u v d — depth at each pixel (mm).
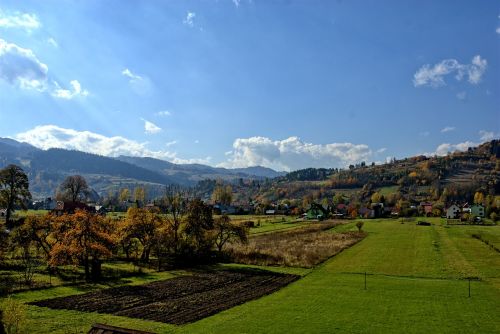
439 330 36250
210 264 75375
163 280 59250
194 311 42312
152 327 36438
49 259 61375
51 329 34938
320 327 36906
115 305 44094
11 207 110562
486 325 37594
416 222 175375
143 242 76188
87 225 61719
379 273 65625
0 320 28641
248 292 51781
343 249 94062
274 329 36250
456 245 99000
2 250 66688
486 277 61094
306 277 62594
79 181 151000
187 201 92938
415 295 49594
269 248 93000
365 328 36656
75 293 49094
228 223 84000
